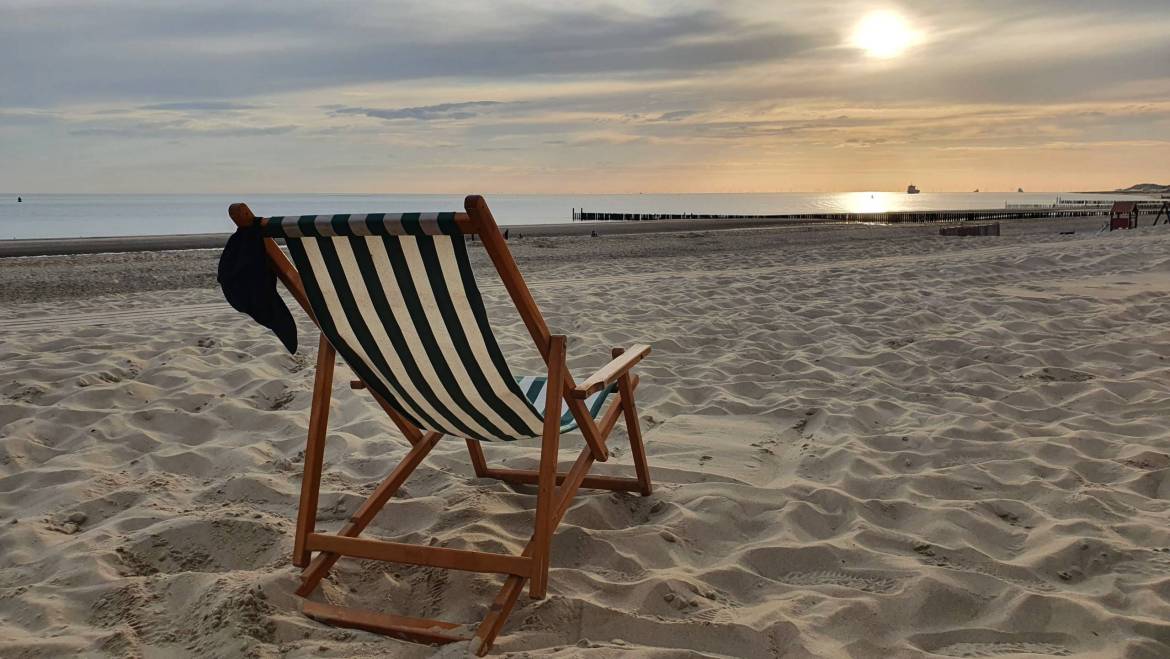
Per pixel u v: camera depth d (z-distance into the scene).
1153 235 17.02
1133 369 4.96
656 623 2.18
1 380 4.67
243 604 2.16
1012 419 4.09
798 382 4.86
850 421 4.03
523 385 3.07
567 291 9.28
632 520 2.99
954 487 3.22
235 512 2.87
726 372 5.12
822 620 2.22
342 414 4.20
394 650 2.06
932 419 4.07
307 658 2.00
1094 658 2.04
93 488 3.15
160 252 17.44
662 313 7.36
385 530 2.88
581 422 2.46
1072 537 2.71
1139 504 3.03
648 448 3.75
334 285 2.16
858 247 16.97
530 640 2.11
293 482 3.27
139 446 3.72
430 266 2.03
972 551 2.64
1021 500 3.09
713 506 3.02
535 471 3.27
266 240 2.19
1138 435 3.77
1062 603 2.29
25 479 3.26
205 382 4.68
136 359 5.25
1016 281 9.40
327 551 2.35
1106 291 8.17
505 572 2.18
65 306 8.51
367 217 1.96
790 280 9.87
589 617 2.20
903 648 2.11
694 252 16.30
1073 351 5.41
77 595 2.29
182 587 2.30
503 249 1.94
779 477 3.39
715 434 3.95
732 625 2.16
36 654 1.99
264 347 5.62
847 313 7.26
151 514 2.87
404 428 2.89
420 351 2.25
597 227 30.44
